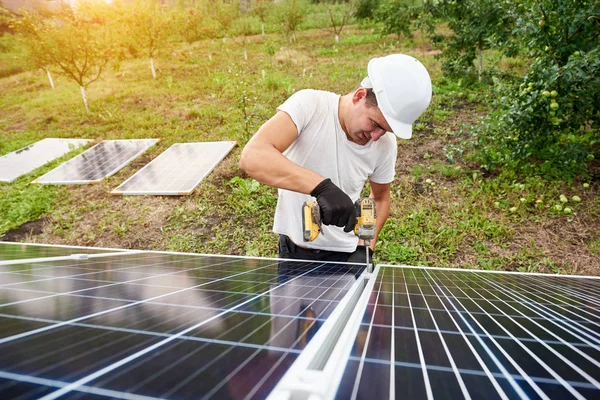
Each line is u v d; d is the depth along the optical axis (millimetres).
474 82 9703
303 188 1861
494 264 4277
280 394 362
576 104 4855
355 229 1890
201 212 5895
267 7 22000
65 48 10578
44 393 405
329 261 2504
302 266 2031
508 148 5781
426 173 6277
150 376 475
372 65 2084
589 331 878
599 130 5340
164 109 10906
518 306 1193
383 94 1948
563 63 5062
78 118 11094
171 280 1242
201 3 19844
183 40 19859
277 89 11297
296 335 698
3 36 21859
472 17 8953
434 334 798
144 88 13133
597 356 683
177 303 890
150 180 6824
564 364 632
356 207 1919
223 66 15070
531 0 5312
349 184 2537
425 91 1932
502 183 5645
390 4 16000
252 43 19766
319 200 1792
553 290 1635
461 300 1281
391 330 821
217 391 443
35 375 454
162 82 13758
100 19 12906
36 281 1062
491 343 746
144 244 5324
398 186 5945
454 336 792
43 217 6168
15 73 19891
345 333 691
